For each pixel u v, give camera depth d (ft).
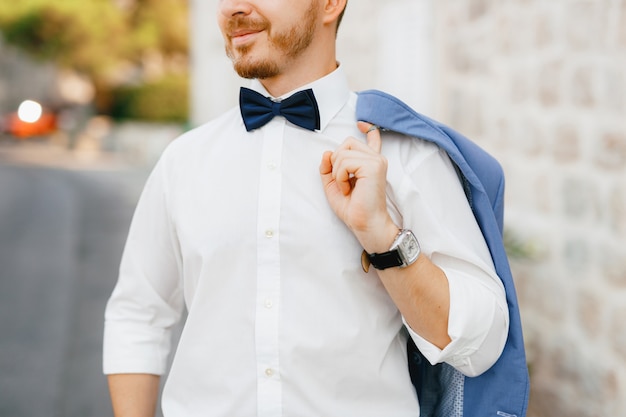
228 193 5.36
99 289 19.92
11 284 20.66
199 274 5.39
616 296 9.13
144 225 5.82
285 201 5.25
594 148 9.69
